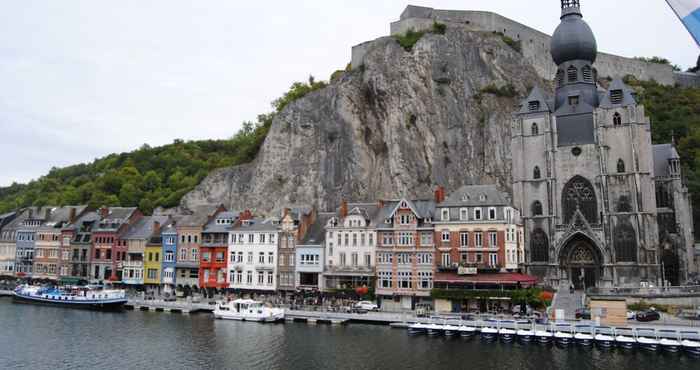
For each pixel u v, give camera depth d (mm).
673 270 82938
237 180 124938
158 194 136125
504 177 106000
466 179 106812
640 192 75312
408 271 73875
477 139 109938
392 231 75812
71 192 140250
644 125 77312
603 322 55531
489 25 129500
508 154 107562
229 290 86625
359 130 118438
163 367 46500
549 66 134875
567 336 51250
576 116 81062
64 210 112062
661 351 48344
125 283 95812
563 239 76812
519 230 78688
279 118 124375
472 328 55156
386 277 75125
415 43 118375
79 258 102562
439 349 50812
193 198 124688
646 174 76000
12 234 114125
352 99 120000
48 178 169875
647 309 62625
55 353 51438
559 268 77188
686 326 54344
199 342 55344
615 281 74188
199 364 47219
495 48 120500
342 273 77375
